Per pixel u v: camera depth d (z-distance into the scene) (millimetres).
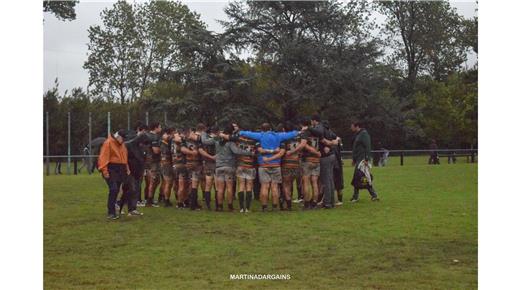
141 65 39031
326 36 39312
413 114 40281
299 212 13688
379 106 39594
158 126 15125
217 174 13953
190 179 14734
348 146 39156
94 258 9547
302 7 37094
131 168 13438
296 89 36812
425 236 10875
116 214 13531
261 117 35312
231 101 34312
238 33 36281
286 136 13781
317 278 8320
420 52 45812
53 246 10359
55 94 31719
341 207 14422
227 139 13789
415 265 8953
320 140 14094
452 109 37750
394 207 14383
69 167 29062
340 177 14836
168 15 38906
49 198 17375
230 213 13672
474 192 17641
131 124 33281
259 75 36312
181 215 13438
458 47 44438
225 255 9648
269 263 9125
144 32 38969
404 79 46250
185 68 34500
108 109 33406
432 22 43844
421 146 41406
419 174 24484
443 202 15320
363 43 40469
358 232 11258
